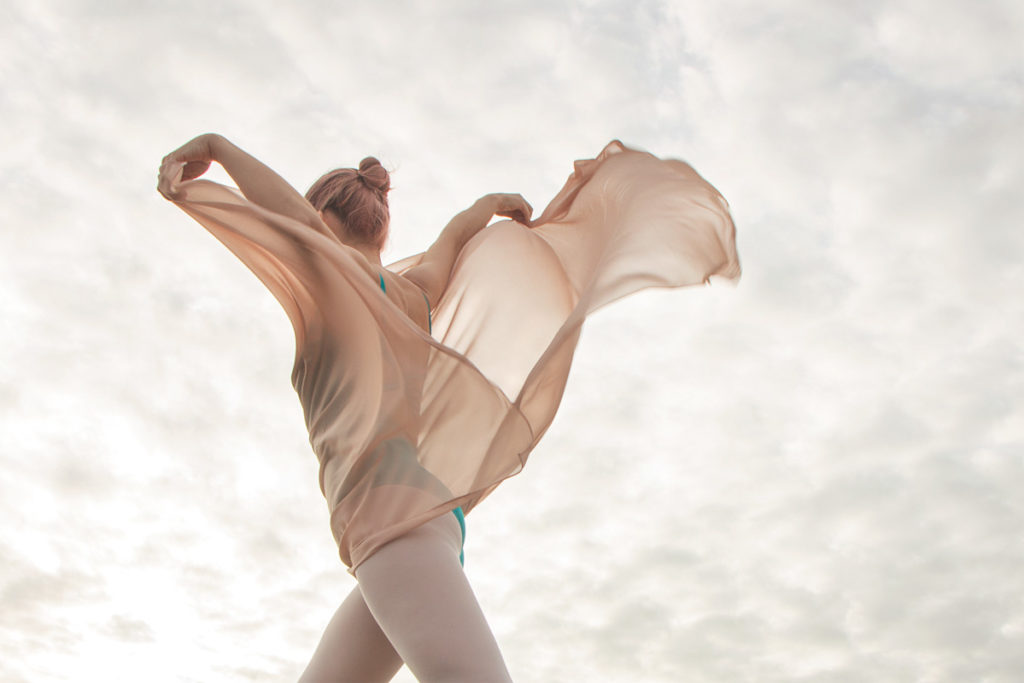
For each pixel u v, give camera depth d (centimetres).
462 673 174
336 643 217
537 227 305
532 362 275
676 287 227
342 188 264
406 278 267
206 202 221
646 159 277
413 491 200
